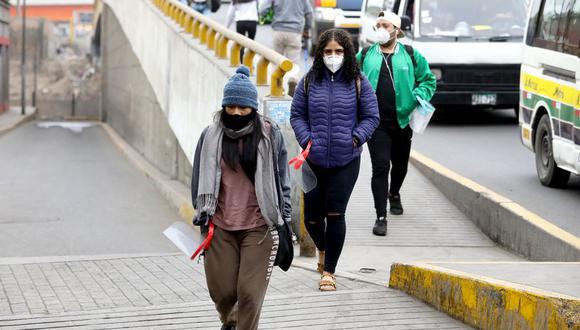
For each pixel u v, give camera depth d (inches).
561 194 1218.6
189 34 1959.9
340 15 2358.5
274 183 562.3
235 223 565.9
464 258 982.4
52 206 1963.6
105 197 2164.1
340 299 741.3
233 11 1795.0
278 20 1588.3
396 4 1843.0
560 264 745.6
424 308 715.4
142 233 1584.6
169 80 2170.3
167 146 2583.7
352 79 774.5
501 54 1753.2
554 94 1215.6
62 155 3619.6
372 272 887.7
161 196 2194.9
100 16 6427.2
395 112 992.9
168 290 839.7
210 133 564.7
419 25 1793.8
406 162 1097.4
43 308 768.9
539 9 1301.7
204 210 558.9
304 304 723.4
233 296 576.7
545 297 576.1
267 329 653.3
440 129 1803.6
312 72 778.8
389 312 701.9
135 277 905.5
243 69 576.1
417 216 1144.8
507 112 2048.5
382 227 1052.5
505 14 1807.3
